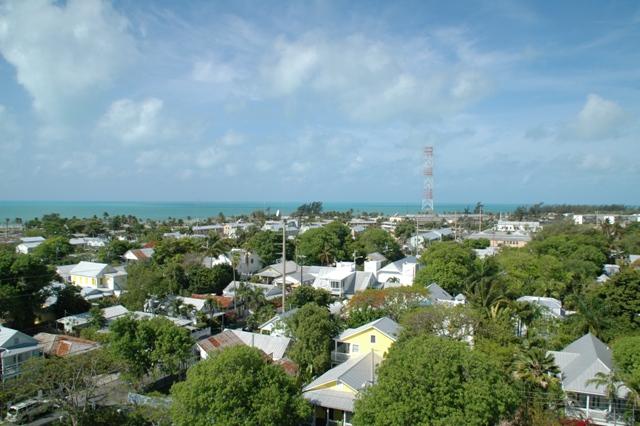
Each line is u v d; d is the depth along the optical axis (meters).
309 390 30.67
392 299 46.59
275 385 23.66
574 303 49.56
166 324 36.88
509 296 51.38
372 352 34.62
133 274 63.19
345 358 37.75
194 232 157.88
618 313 44.75
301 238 102.62
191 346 37.62
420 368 22.05
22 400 30.73
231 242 101.12
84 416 27.06
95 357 29.44
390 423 21.39
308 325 37.31
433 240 128.00
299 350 36.66
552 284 61.44
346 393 29.97
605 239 99.25
